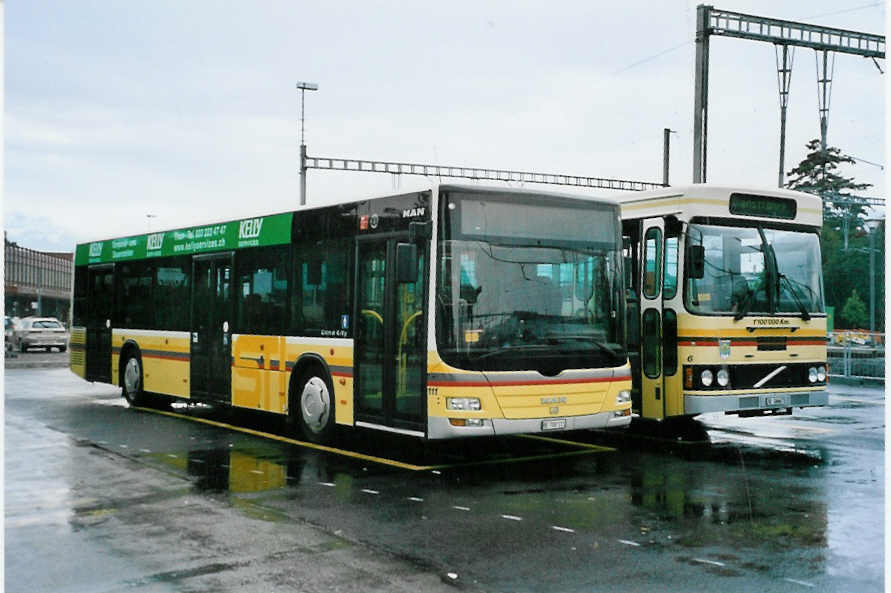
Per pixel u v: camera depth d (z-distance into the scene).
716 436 13.10
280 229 13.10
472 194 10.28
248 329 13.66
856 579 6.16
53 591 5.98
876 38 29.84
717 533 7.38
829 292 61.34
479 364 9.93
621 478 9.77
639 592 5.90
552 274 10.53
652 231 12.37
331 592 5.90
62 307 80.44
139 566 6.52
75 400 18.53
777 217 12.48
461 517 7.95
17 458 11.05
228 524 7.71
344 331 11.66
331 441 12.12
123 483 9.49
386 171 37.59
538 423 10.10
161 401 17.08
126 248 17.31
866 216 62.41
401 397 10.60
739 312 11.88
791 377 12.25
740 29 27.31
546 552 6.83
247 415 15.85
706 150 24.03
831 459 10.98
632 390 12.56
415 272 10.17
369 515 8.03
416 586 6.02
